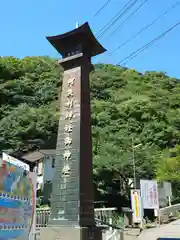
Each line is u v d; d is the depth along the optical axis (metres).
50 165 42.69
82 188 10.96
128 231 20.19
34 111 56.12
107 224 13.50
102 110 57.84
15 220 9.16
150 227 22.44
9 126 51.53
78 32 12.80
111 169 36.88
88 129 12.09
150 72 80.00
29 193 10.30
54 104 61.59
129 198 36.34
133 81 73.56
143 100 60.84
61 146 11.82
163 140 51.12
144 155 41.06
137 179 37.41
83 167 11.27
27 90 64.94
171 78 76.31
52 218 11.02
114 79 73.06
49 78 70.75
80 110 11.98
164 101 63.56
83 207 10.77
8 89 62.97
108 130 50.56
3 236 8.43
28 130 50.62
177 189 35.91
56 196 11.22
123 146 44.59
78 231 10.12
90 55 13.41
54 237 10.46
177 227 20.94
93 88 68.38
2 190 8.59
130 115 56.59
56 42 13.39
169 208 27.72
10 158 10.63
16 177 9.46
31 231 10.18
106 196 36.91
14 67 71.25
